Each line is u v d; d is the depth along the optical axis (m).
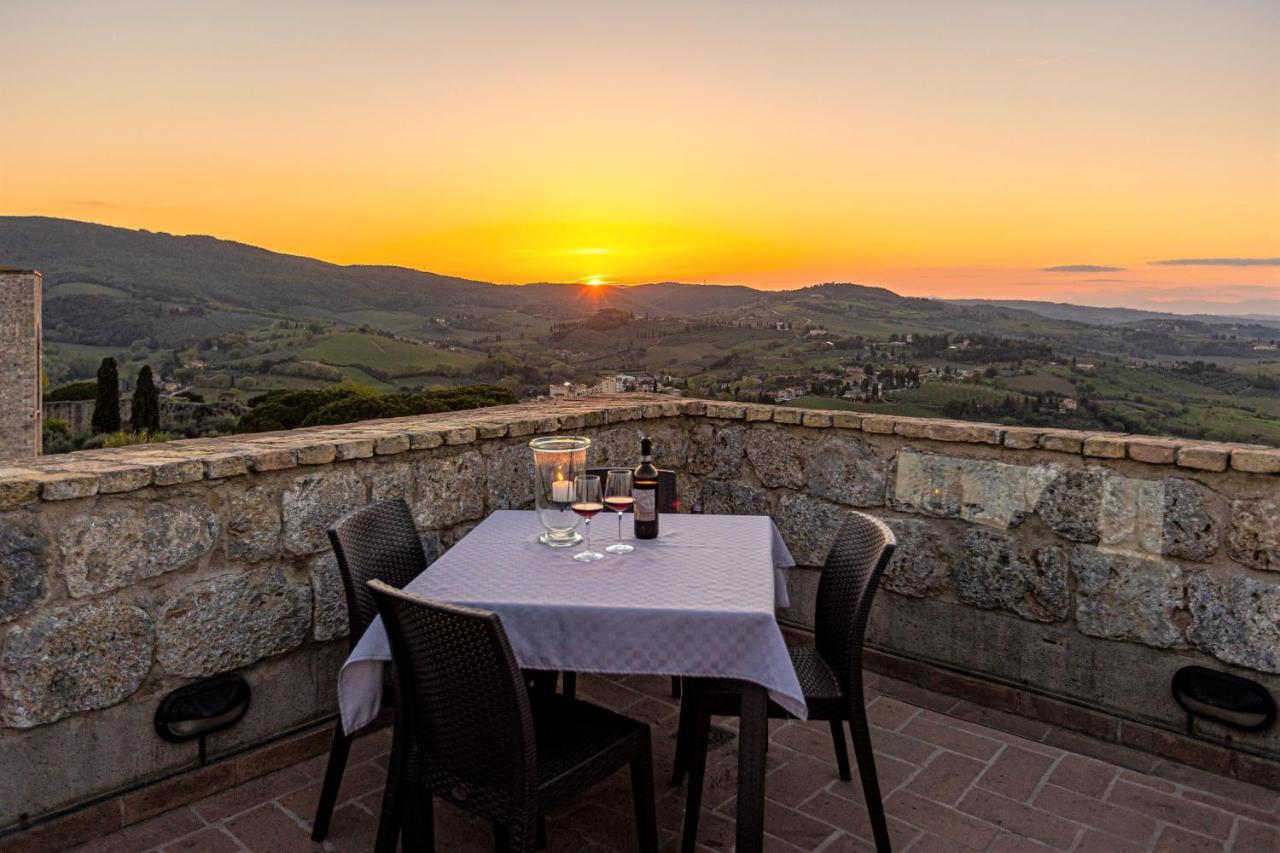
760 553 2.47
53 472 2.31
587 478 2.48
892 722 3.22
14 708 2.20
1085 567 3.13
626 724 2.05
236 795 2.61
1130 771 2.84
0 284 32.03
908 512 3.62
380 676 2.16
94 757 2.37
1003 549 3.35
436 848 2.31
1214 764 2.84
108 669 2.38
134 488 2.38
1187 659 2.92
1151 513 2.96
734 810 2.54
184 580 2.55
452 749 1.81
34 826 2.25
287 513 2.79
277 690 2.81
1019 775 2.80
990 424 3.51
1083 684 3.17
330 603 2.93
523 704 1.67
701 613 1.95
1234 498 2.78
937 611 3.55
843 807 2.57
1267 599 2.73
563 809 2.52
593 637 1.98
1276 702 2.72
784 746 2.99
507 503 3.63
